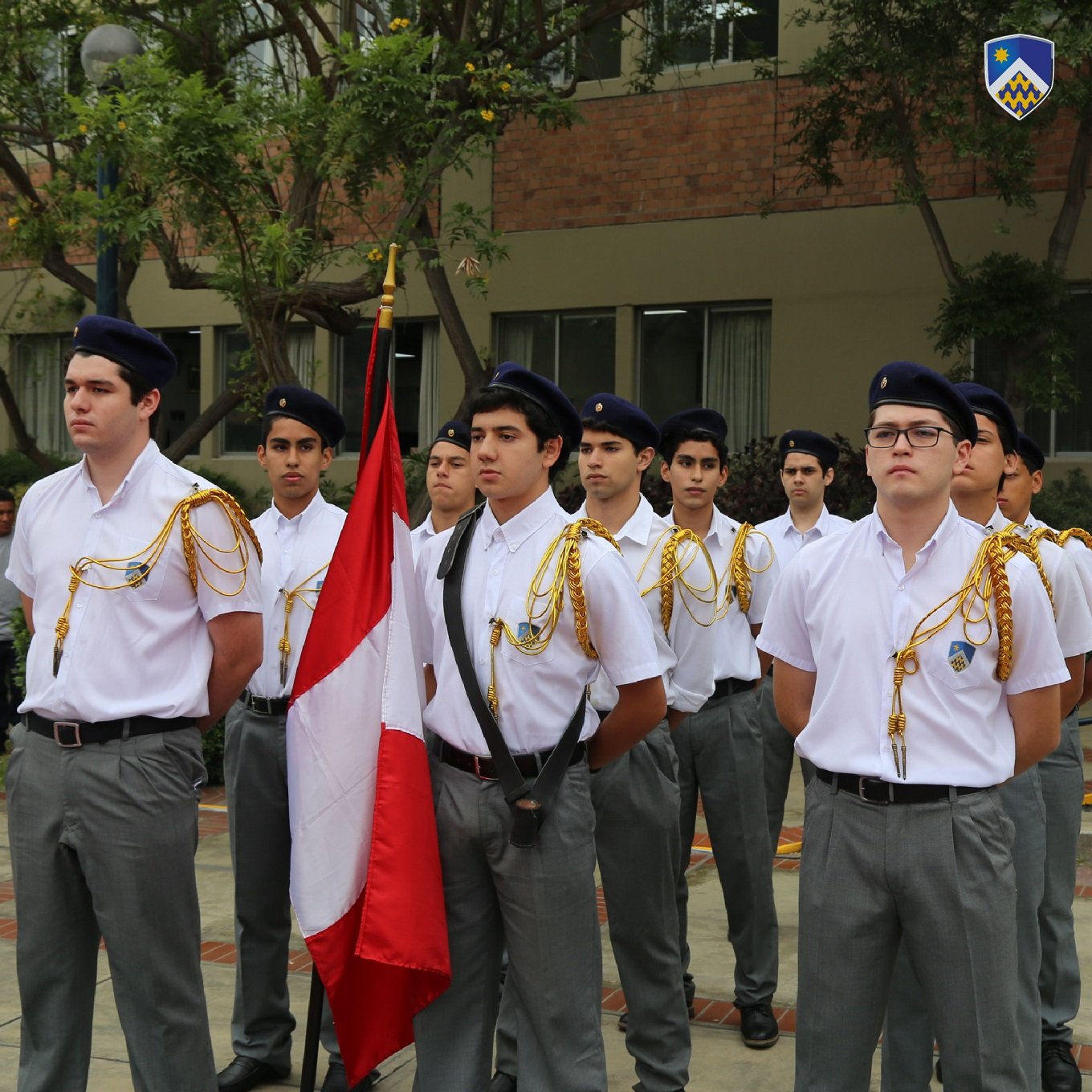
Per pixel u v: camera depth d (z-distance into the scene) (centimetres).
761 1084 398
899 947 314
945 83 925
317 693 322
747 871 438
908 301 1120
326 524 430
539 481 319
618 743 328
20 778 323
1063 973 399
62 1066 325
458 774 316
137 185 839
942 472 288
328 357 1352
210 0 988
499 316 1289
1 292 1477
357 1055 321
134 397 323
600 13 1024
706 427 464
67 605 321
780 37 1148
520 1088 312
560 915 306
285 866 404
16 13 1005
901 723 286
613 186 1223
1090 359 1086
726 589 456
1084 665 360
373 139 853
